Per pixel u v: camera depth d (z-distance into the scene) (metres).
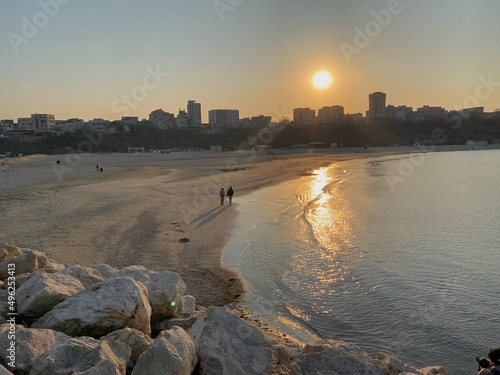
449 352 10.47
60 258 16.30
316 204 33.66
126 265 15.89
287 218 27.03
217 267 16.36
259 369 6.00
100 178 50.75
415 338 11.07
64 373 4.98
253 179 51.12
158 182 45.88
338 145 151.50
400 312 12.64
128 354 5.77
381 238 22.22
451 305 13.26
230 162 82.06
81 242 18.97
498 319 12.29
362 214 29.59
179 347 5.43
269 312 12.35
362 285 14.92
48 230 21.30
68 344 5.52
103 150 140.62
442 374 7.56
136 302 7.23
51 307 7.49
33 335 5.98
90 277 9.44
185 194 36.34
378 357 8.32
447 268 17.08
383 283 15.16
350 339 10.96
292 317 12.14
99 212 26.77
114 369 5.06
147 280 9.02
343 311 12.66
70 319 6.61
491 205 34.88
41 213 26.25
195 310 10.26
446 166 79.75
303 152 126.75
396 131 165.25
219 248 19.14
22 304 7.49
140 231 21.64
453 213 30.80
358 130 164.25
